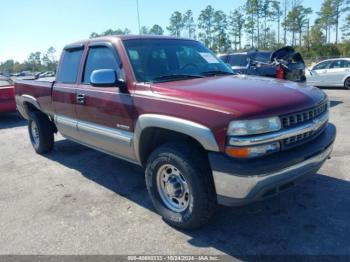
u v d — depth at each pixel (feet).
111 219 11.63
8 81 36.19
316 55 191.11
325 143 10.48
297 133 9.51
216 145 9.00
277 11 222.69
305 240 9.87
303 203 12.05
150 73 12.14
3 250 10.05
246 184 8.71
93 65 13.99
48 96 16.93
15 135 26.58
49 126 19.36
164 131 10.91
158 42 13.58
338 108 31.22
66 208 12.62
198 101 9.58
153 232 10.69
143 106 10.99
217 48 238.48
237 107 8.89
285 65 30.07
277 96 9.67
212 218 11.33
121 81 12.01
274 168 8.79
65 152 20.21
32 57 341.21
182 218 10.43
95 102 13.25
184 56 13.76
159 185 11.26
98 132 13.43
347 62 48.11
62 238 10.57
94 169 16.90
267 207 11.91
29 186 15.05
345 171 14.76
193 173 9.73
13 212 12.51
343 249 9.37
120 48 12.62
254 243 9.88
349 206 11.71
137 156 11.90
